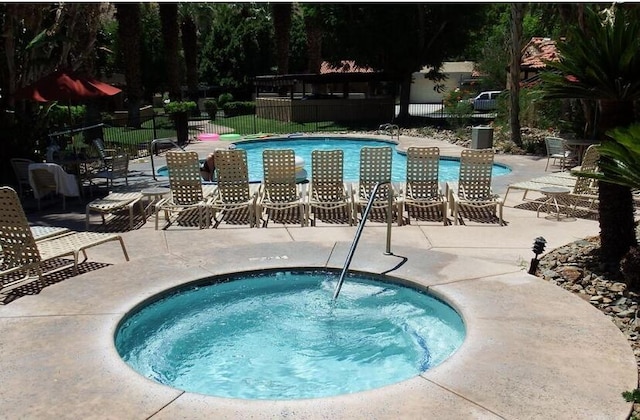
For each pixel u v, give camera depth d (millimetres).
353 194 9039
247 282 6312
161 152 18203
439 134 22641
